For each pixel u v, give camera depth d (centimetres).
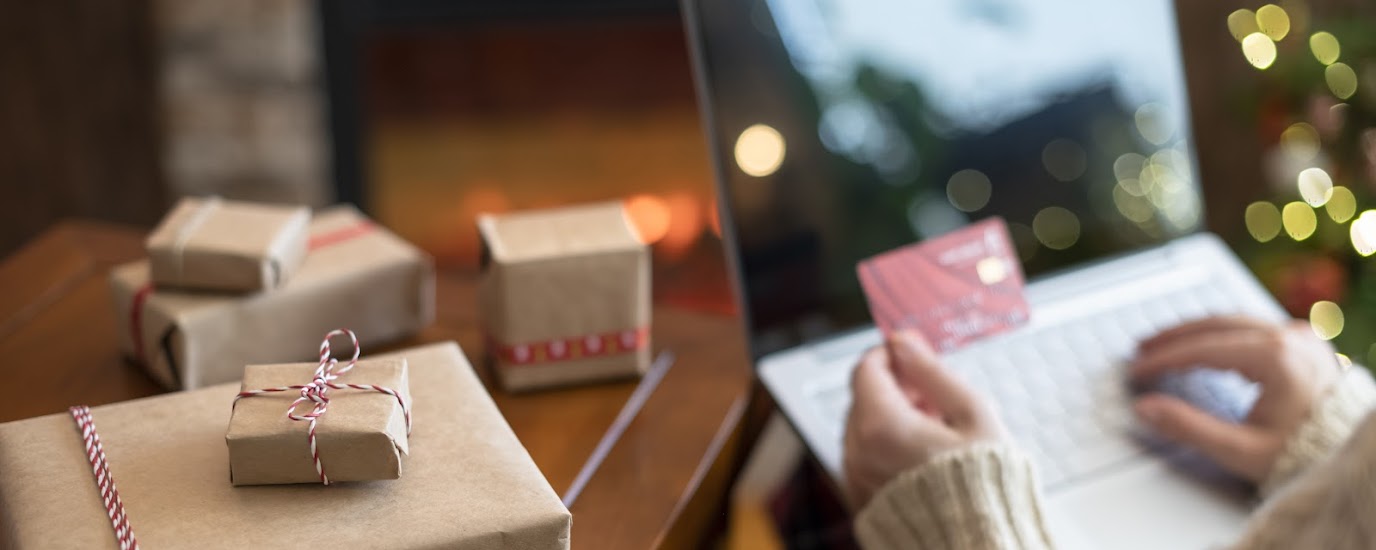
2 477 55
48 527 51
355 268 80
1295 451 77
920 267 85
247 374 58
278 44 175
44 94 176
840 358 85
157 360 76
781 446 105
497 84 187
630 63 187
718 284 194
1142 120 100
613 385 82
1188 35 179
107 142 180
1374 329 127
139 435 58
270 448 53
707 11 82
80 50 173
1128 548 75
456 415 61
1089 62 98
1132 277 98
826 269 86
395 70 185
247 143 180
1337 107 129
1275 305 97
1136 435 84
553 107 189
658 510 69
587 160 192
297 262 79
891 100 88
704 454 75
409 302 84
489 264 78
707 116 82
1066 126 96
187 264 74
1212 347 84
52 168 181
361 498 54
